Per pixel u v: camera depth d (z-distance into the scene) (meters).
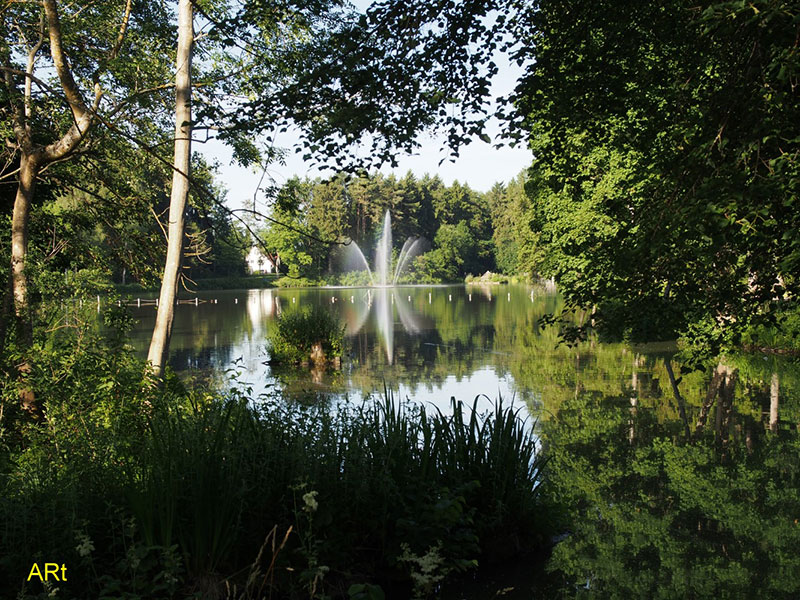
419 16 5.93
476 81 6.25
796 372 15.81
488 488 5.94
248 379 15.30
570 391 13.84
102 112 8.66
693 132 4.72
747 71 4.52
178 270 12.27
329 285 79.75
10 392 7.16
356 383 14.72
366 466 5.36
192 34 11.77
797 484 8.00
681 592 5.27
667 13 5.54
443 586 5.27
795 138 4.07
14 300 8.80
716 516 7.00
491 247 103.69
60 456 5.63
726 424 10.98
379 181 90.06
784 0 3.76
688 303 5.20
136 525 4.58
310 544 4.55
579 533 6.52
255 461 5.13
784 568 5.68
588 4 5.91
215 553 4.68
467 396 13.10
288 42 11.22
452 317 33.25
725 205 4.03
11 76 10.95
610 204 5.71
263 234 72.69
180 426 5.41
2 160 12.41
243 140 11.63
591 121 6.32
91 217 13.47
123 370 7.29
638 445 9.79
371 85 5.92
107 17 11.56
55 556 4.27
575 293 5.81
